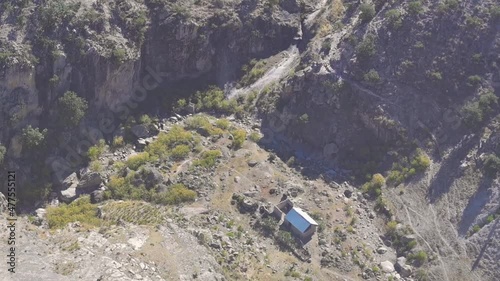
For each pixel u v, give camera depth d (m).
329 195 83.75
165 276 66.31
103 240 69.88
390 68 91.44
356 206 83.25
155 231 72.44
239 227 77.50
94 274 64.50
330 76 91.31
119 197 80.19
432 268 77.31
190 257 69.69
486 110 87.38
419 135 88.44
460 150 86.25
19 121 83.50
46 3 88.94
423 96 90.19
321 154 89.50
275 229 78.25
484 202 81.31
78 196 81.12
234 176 83.75
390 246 79.88
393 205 83.38
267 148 89.06
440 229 80.81
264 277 72.00
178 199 79.81
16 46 85.19
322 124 90.25
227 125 90.88
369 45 91.56
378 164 87.44
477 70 91.06
